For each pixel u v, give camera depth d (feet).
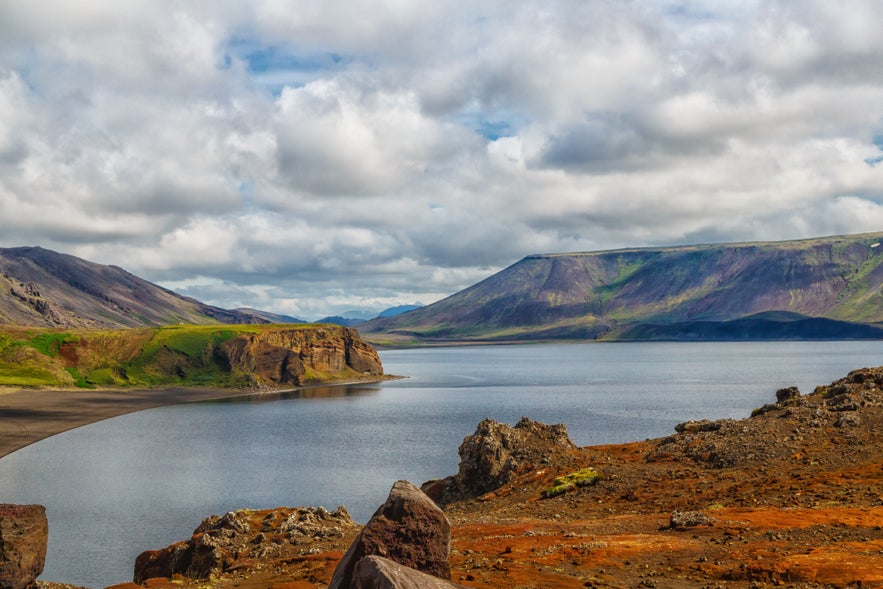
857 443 129.70
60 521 211.20
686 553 78.38
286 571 82.58
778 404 168.25
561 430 172.96
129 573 162.91
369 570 40.81
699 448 146.61
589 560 77.56
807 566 68.13
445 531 51.19
